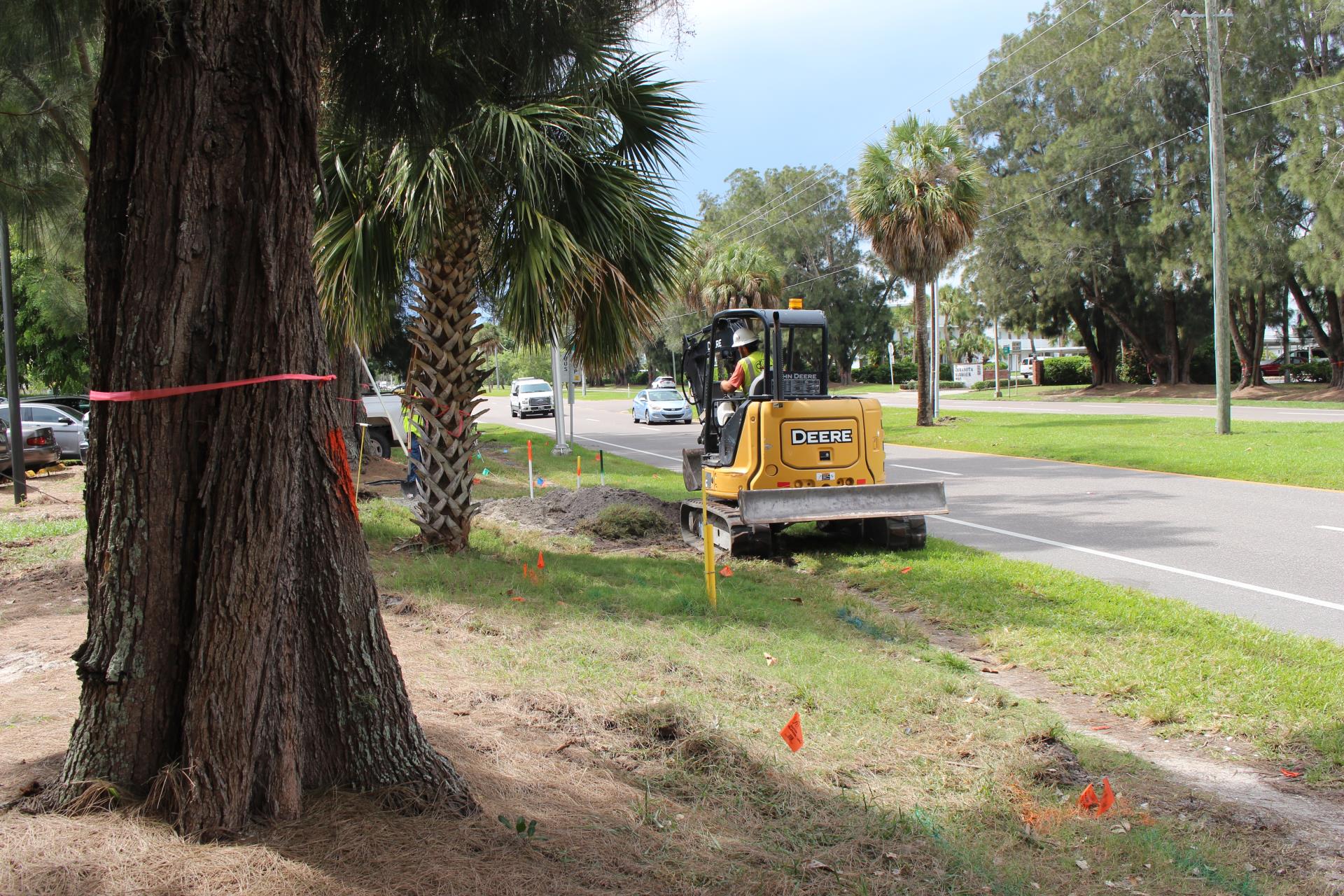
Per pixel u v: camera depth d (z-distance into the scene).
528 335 9.51
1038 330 56.47
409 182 8.37
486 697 5.20
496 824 3.52
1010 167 47.00
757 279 35.22
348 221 9.20
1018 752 4.64
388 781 3.57
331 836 3.21
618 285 9.38
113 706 3.24
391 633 6.69
